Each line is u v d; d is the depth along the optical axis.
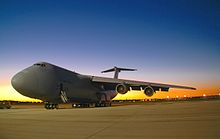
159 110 14.95
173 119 9.27
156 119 9.58
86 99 29.31
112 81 28.00
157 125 7.84
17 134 7.07
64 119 11.02
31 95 22.67
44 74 23.02
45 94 22.91
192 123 7.90
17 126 8.87
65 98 24.92
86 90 28.62
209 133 6.07
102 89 32.22
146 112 13.68
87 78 29.11
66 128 8.01
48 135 6.75
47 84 22.84
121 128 7.59
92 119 10.68
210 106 17.11
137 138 5.90
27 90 21.97
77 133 6.95
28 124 9.41
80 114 13.91
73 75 27.45
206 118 9.07
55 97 24.08
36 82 22.20
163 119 9.45
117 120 9.92
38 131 7.54
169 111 13.54
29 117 12.61
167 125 7.73
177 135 6.02
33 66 23.61
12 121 10.65
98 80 28.42
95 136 6.38
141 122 8.84
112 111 15.92
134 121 9.27
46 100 23.94
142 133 6.52
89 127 8.09
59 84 24.17
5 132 7.48
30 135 6.84
